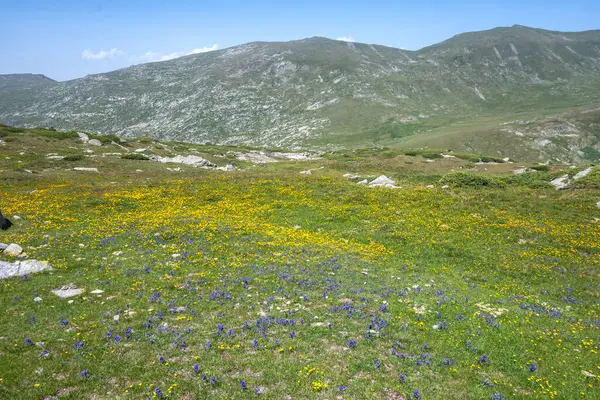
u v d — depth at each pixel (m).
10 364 12.58
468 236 32.81
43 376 12.19
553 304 20.95
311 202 43.78
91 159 74.38
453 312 18.58
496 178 58.66
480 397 12.30
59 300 18.08
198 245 27.56
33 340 14.30
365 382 12.63
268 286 20.83
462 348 15.31
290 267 24.05
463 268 26.59
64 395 11.39
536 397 12.60
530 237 32.72
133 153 84.19
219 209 40.59
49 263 22.50
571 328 17.73
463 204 42.66
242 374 12.89
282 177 59.25
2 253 23.72
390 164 97.25
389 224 35.81
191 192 47.84
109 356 13.56
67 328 15.48
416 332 16.39
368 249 29.75
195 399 11.59
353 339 15.39
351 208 40.97
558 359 14.95
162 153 98.38
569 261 27.75
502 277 25.17
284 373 12.94
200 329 15.76
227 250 26.80
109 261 23.81
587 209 39.38
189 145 134.25
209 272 22.45
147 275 21.72
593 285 23.84
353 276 23.16
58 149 80.38
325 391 12.11
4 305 17.20
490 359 14.68
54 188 49.50
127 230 30.50
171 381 12.31
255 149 151.75
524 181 55.25
